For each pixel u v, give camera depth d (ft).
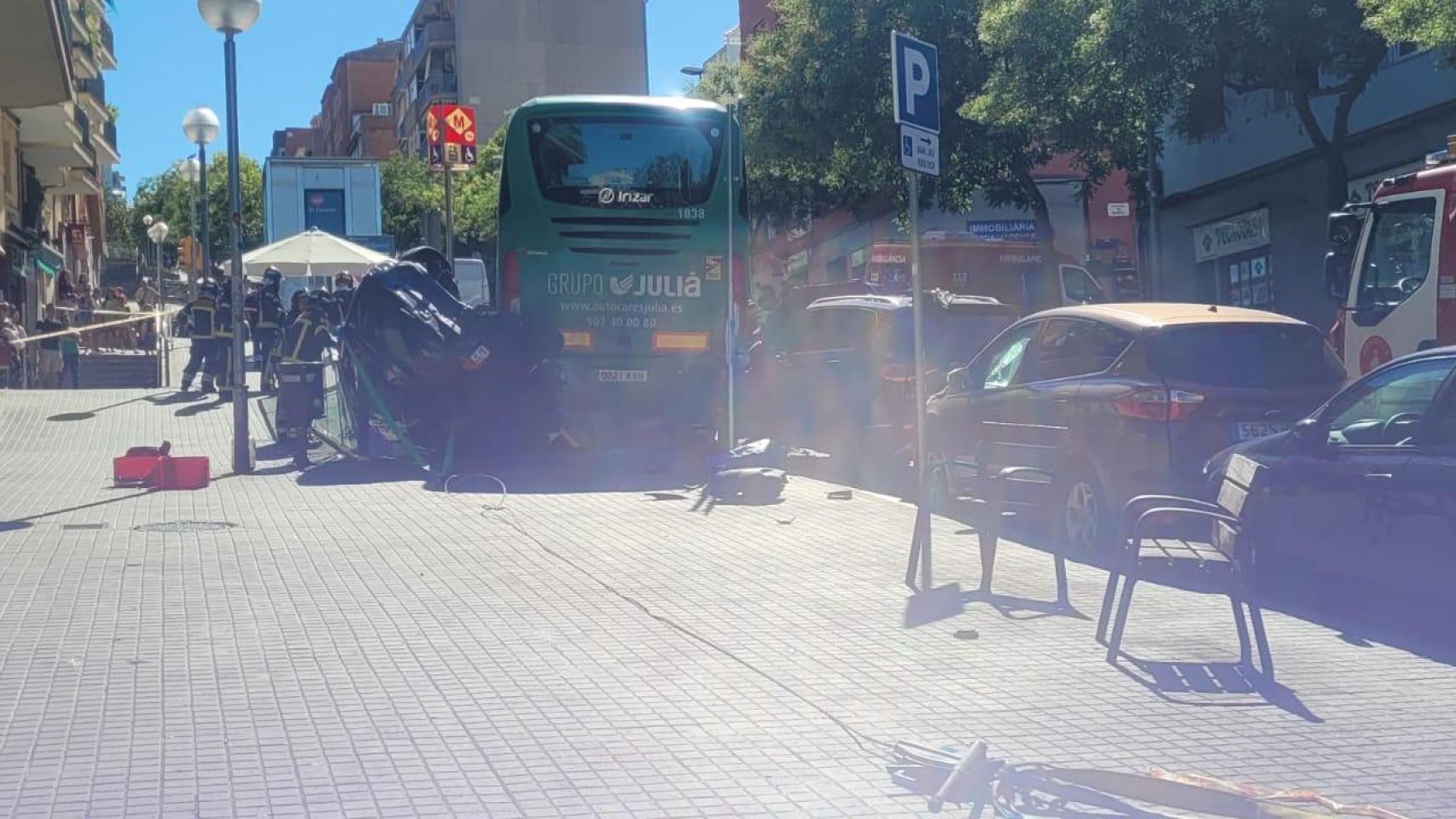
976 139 103.76
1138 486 34.88
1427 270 43.16
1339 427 30.71
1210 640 27.45
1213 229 98.63
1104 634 27.22
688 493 48.14
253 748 20.08
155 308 128.26
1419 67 74.79
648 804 18.02
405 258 64.13
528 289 57.26
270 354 80.94
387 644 26.30
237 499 45.39
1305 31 65.72
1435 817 17.90
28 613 28.27
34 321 141.49
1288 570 31.63
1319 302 86.02
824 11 109.50
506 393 55.52
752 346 71.67
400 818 17.39
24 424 66.95
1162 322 36.06
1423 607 30.27
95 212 216.74
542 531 39.50
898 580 32.94
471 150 91.25
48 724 21.07
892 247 93.30
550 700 22.76
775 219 159.84
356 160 127.65
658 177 57.88
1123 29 66.85
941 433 43.45
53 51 97.09
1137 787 17.31
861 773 19.29
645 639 26.99
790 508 44.37
